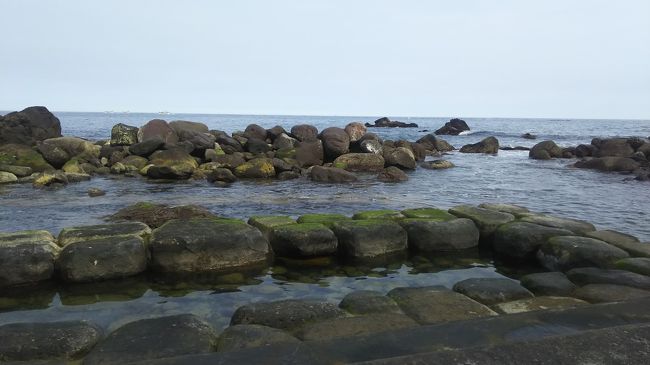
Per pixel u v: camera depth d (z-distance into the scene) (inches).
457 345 151.5
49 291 267.3
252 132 1194.0
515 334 158.9
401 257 341.7
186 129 1107.3
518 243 334.6
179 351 170.2
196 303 254.1
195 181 784.9
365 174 896.9
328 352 145.8
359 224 348.2
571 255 297.6
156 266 296.0
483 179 840.3
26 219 458.0
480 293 238.4
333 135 997.8
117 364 159.6
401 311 217.6
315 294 268.8
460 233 356.2
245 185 747.4
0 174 731.4
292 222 366.6
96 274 278.7
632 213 528.4
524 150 1576.0
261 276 299.4
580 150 1332.4
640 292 235.9
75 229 324.5
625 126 4473.4
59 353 175.2
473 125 4630.9
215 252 305.0
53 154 847.1
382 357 143.6
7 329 187.8
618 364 127.2
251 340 176.4
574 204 588.1
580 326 164.9
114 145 1024.9
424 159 1182.3
